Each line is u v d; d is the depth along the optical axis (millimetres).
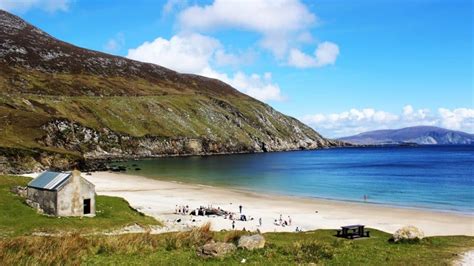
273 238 40469
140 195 91125
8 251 23688
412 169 163625
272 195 95500
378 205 81188
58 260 22688
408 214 70938
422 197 91625
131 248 25797
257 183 119188
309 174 146250
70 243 25828
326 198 91125
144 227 50156
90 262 22953
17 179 67625
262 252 25438
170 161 199625
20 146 136750
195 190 102500
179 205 78750
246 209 76125
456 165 182750
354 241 35344
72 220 49250
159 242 27797
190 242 27969
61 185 52156
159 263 22938
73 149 179875
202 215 68062
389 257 25562
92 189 55062
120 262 23047
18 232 42375
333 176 139750
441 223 62688
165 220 59781
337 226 60375
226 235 30688
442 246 30578
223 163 193500
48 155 136875
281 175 142250
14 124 157625
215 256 24250
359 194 97250
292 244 27906
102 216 53688
